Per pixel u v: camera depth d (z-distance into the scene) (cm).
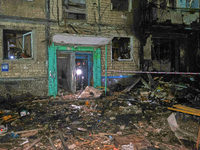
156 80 822
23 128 374
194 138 319
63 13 750
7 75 646
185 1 866
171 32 870
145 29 831
